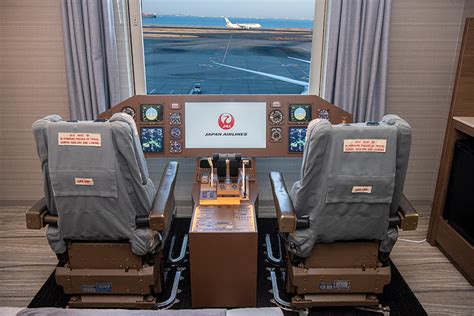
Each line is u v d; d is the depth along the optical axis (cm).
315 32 346
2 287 277
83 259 242
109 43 323
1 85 351
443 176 312
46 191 222
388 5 314
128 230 224
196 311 153
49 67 346
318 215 219
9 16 332
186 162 371
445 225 311
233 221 247
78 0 310
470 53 286
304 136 323
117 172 210
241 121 322
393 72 352
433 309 257
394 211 233
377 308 256
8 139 366
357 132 202
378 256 242
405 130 207
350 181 209
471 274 278
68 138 205
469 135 294
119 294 251
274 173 276
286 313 254
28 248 322
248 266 242
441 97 360
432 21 338
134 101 318
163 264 279
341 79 331
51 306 258
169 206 242
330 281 243
